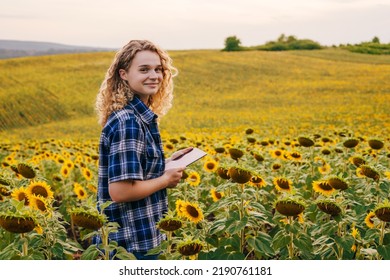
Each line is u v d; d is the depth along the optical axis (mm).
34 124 34031
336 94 36062
